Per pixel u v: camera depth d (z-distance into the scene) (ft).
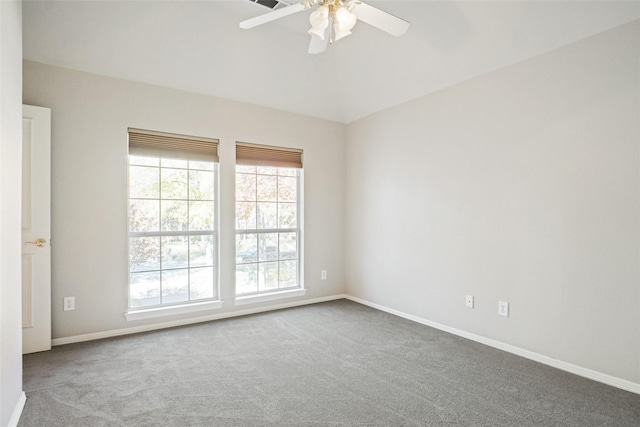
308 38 10.97
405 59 10.68
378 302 13.32
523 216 8.85
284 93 12.62
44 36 8.75
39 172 8.84
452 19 8.85
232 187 12.13
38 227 8.83
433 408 6.40
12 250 5.92
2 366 5.26
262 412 6.25
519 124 8.91
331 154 14.60
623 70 7.14
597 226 7.54
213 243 12.03
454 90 10.51
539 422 5.98
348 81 12.68
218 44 10.28
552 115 8.27
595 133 7.55
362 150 14.10
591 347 7.63
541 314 8.48
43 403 6.48
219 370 7.94
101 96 9.94
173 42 9.83
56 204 9.34
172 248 11.32
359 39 10.84
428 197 11.35
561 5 7.43
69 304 9.52
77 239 9.62
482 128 9.77
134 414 6.16
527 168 8.75
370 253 13.73
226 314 12.09
